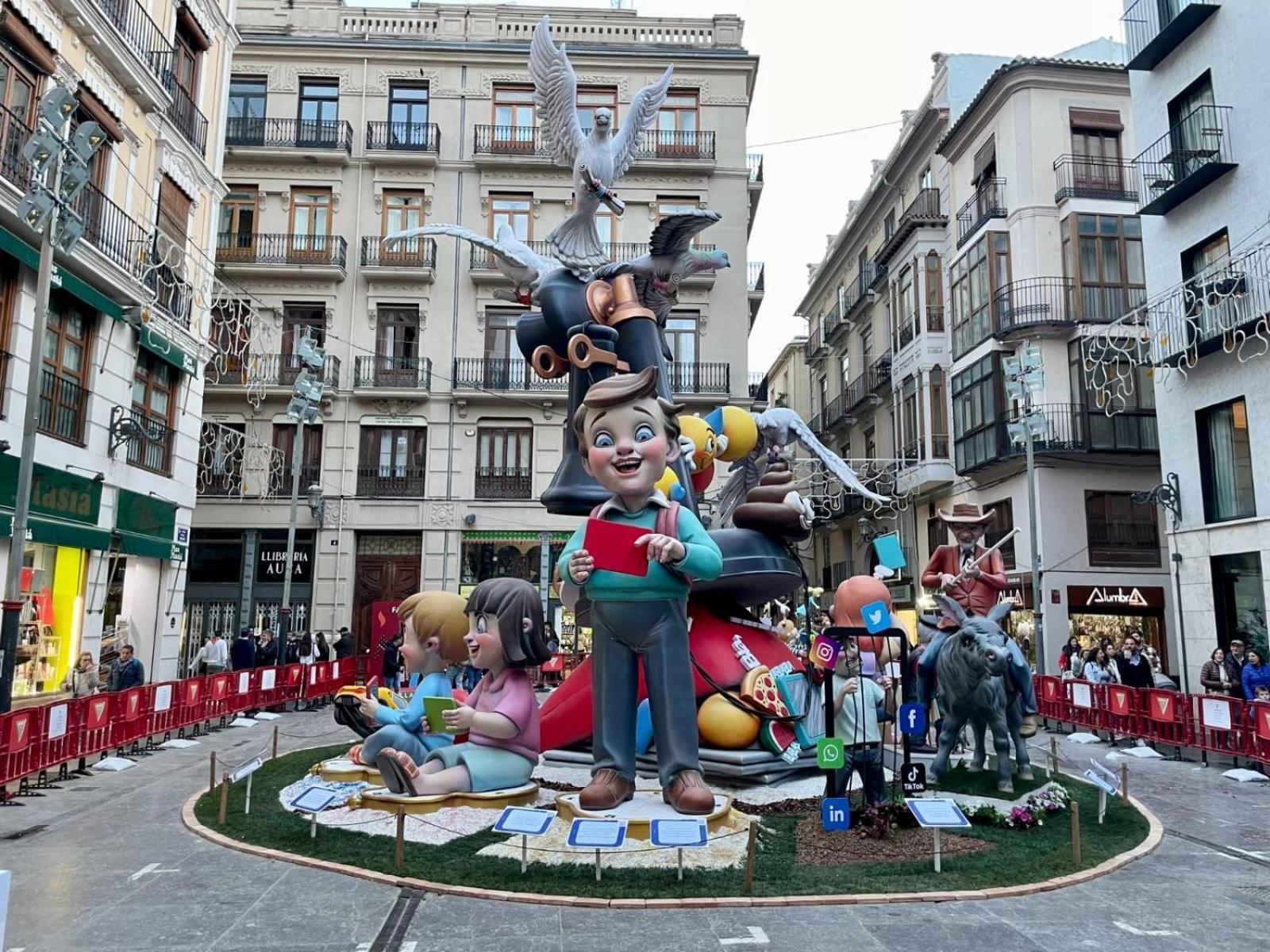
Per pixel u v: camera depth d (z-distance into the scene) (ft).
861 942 15.52
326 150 89.35
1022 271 74.84
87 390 50.98
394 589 86.99
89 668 45.60
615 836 18.11
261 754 26.25
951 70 93.40
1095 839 22.49
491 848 20.63
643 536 22.08
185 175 62.64
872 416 110.63
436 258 90.33
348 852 20.76
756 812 24.13
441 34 95.61
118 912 17.22
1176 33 56.44
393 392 86.74
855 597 36.04
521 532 86.69
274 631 71.61
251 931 16.11
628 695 22.75
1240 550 51.65
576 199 33.71
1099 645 57.93
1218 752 36.78
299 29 94.68
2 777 27.86
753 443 35.06
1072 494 72.18
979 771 31.09
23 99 45.34
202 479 85.81
